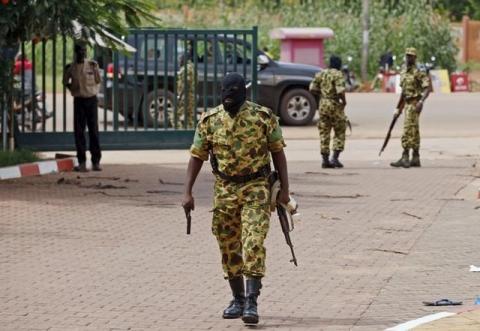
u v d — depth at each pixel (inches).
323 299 550.0
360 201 869.8
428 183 978.1
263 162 498.0
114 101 1173.1
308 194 904.3
